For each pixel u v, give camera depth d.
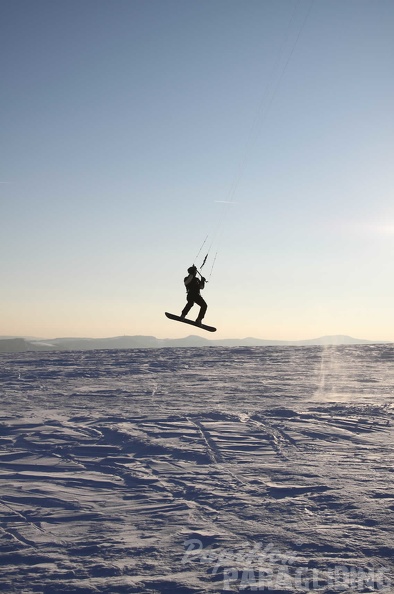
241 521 6.18
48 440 10.94
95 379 22.64
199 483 7.81
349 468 8.53
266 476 8.14
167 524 6.12
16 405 15.65
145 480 8.02
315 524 6.03
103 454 9.80
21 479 8.19
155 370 25.98
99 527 6.07
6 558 5.24
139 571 4.89
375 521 6.07
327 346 42.94
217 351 38.31
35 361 31.33
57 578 4.77
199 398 16.83
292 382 21.03
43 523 6.23
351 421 12.65
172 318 15.14
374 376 23.05
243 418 13.13
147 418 13.20
